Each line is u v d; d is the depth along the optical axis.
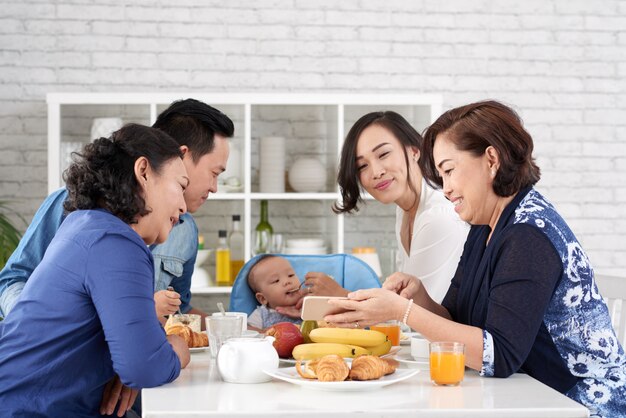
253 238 4.31
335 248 4.23
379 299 1.92
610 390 1.91
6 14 4.33
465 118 1.98
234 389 1.73
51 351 1.74
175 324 2.23
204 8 4.44
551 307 1.89
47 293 1.74
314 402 1.60
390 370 1.80
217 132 2.40
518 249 1.87
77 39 4.37
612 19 4.68
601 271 4.68
